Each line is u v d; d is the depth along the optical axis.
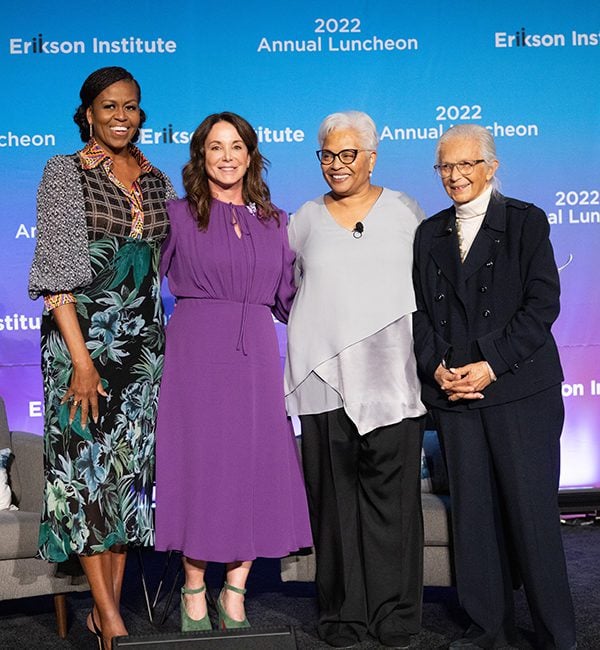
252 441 3.27
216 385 3.24
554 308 3.18
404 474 3.46
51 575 3.59
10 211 5.20
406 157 5.33
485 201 3.30
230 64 5.26
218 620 3.54
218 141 3.26
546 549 3.19
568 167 5.39
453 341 3.25
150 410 3.24
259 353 3.31
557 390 3.27
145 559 4.93
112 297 3.12
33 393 5.23
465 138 3.26
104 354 3.12
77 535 3.09
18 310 5.21
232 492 3.22
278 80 5.29
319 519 3.49
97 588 3.14
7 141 5.18
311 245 3.45
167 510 3.24
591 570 4.39
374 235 3.41
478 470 3.27
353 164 3.33
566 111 5.38
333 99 5.30
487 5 5.33
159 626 3.73
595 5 5.38
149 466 3.25
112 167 3.18
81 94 3.18
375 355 3.38
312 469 3.49
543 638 3.21
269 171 5.30
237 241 3.29
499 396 3.19
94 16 5.19
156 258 3.24
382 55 5.31
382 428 3.39
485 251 3.26
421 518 3.50
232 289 3.28
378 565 3.46
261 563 4.85
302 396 3.45
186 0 5.23
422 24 5.32
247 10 5.26
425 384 3.37
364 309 3.37
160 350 3.27
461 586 3.29
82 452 3.11
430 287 3.33
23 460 4.00
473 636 3.32
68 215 3.06
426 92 5.32
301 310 3.44
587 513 5.43
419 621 3.48
